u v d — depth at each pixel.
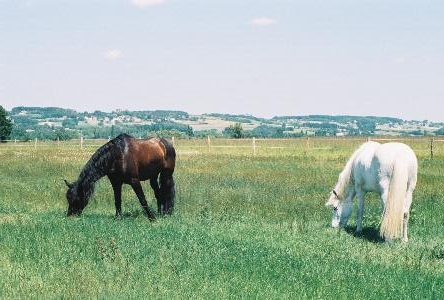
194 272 8.60
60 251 9.64
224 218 14.25
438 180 23.08
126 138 14.07
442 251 10.73
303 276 8.62
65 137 124.69
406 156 11.47
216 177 23.66
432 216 14.95
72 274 8.34
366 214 15.81
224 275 8.45
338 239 11.95
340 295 7.74
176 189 19.69
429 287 8.27
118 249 9.77
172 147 15.26
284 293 7.70
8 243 10.30
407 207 11.77
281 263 9.26
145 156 14.24
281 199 17.75
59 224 12.36
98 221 12.91
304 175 24.97
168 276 8.35
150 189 20.12
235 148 49.56
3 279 8.02
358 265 9.45
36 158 34.47
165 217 14.47
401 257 10.36
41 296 7.34
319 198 18.03
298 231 12.85
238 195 18.36
